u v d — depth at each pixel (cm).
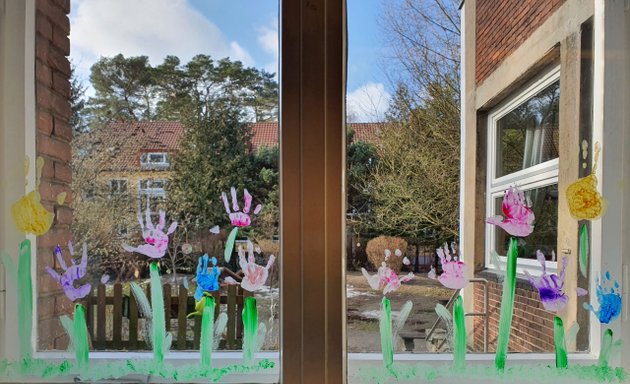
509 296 81
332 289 71
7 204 77
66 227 79
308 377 69
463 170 92
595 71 87
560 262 83
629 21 82
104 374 75
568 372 77
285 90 72
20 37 80
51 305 77
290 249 71
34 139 79
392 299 77
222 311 77
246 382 75
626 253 79
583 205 84
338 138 72
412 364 76
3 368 75
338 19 72
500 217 89
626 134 81
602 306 79
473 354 78
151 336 77
